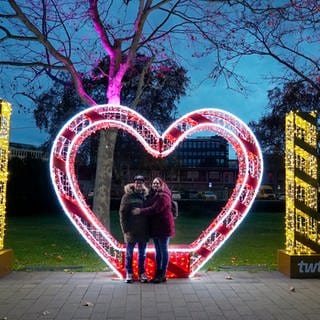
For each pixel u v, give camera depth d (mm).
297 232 8711
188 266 8484
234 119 8453
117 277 8492
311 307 6570
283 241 15062
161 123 29219
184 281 8203
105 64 18688
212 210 33031
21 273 8859
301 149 8750
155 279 8008
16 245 13531
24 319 5969
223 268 9609
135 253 8336
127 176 40500
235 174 77875
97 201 11859
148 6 11820
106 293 7316
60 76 21797
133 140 35156
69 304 6676
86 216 8305
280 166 39562
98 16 12312
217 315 6184
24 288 7621
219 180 77875
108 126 8375
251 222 23750
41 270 9281
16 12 10977
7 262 8734
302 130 8836
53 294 7238
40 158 32438
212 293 7340
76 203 8328
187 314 6223
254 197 8492
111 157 12023
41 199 29391
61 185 8344
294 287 7746
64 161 8336
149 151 8367
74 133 8352
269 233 17766
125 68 12461
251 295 7230
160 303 6750
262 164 8469
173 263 8477
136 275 8312
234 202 8453
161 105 29047
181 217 26781
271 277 8555
